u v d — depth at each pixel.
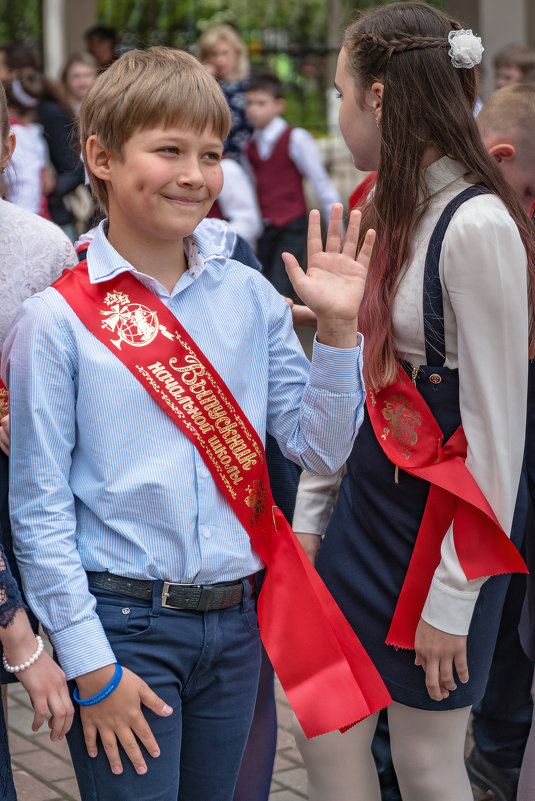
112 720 2.31
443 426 2.77
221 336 2.51
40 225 2.91
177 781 2.45
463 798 2.91
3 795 2.51
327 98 13.42
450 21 2.89
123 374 2.38
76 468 2.43
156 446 2.39
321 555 3.00
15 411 2.39
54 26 12.92
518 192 3.39
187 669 2.45
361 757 2.95
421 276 2.73
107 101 2.38
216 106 2.40
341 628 2.60
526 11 11.41
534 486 3.21
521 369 2.67
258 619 2.53
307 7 13.44
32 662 2.31
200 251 2.55
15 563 2.73
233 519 2.46
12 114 7.62
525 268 2.66
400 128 2.77
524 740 3.77
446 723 2.87
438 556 2.75
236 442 2.46
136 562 2.37
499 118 3.37
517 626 3.63
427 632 2.73
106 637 2.33
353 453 2.92
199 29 13.45
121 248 2.49
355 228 2.50
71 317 2.40
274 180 9.05
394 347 2.80
